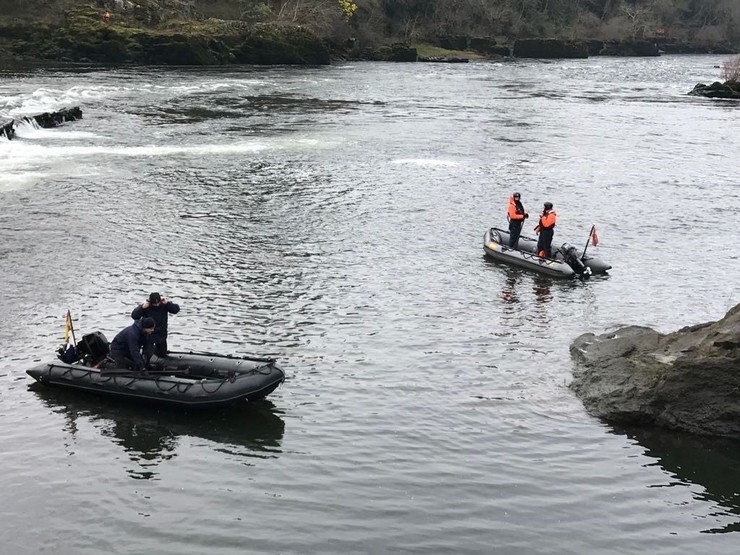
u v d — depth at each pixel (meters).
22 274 20.84
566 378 15.88
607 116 56.19
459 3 142.00
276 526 11.07
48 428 13.55
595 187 33.56
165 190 30.34
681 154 41.62
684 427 13.88
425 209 29.06
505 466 12.75
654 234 27.03
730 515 11.70
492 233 24.91
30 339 16.89
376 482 12.20
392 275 21.94
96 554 10.46
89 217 26.33
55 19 88.50
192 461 12.67
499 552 10.70
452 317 19.02
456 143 42.72
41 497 11.63
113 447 13.03
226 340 17.09
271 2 112.50
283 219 27.14
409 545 10.77
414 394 15.08
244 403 14.51
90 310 18.55
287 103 57.50
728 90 71.31
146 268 21.67
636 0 182.12
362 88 70.50
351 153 38.84
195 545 10.66
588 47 148.62
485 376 15.90
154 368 14.91
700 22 184.38
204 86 65.00
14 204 27.50
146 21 94.44
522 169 36.56
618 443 13.55
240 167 34.88
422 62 113.00
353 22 123.50
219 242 24.31
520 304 20.08
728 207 30.81
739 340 13.62
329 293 20.30
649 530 11.28
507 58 129.75
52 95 53.97
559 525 11.32
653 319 19.31
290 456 12.87
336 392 15.05
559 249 23.38
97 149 37.53
